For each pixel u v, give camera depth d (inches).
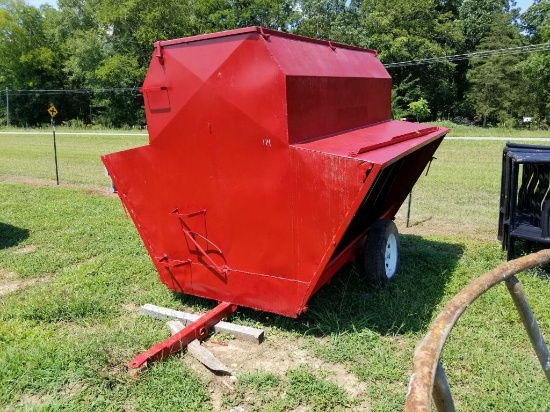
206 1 1689.2
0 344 180.9
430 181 506.3
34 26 2071.9
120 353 170.7
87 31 1923.0
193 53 175.2
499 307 197.8
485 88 1614.2
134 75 1763.0
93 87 1829.5
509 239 247.6
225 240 187.3
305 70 176.6
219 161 179.8
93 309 209.8
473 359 161.5
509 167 251.1
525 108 1561.3
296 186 166.4
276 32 175.2
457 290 220.7
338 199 158.9
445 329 59.2
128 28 1771.7
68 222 357.4
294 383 153.1
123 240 311.0
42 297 221.3
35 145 1048.8
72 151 914.1
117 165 198.1
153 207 199.2
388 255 228.7
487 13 1768.0
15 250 296.2
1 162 749.9
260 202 175.3
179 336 173.3
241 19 1724.9
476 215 368.8
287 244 173.8
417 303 203.8
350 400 145.3
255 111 167.3
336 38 1676.9
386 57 1583.4
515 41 1646.2
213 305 210.8
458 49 1764.3
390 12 1620.3
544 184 246.5
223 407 145.0
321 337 183.3
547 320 185.3
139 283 239.5
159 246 204.5
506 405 137.4
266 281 182.4
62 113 2117.4
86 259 279.3
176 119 184.1
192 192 189.2
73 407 144.8
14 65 2033.7
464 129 1238.9
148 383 154.3
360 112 228.5
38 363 166.2
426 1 1622.8
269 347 177.9
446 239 305.1
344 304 204.5
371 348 172.2
